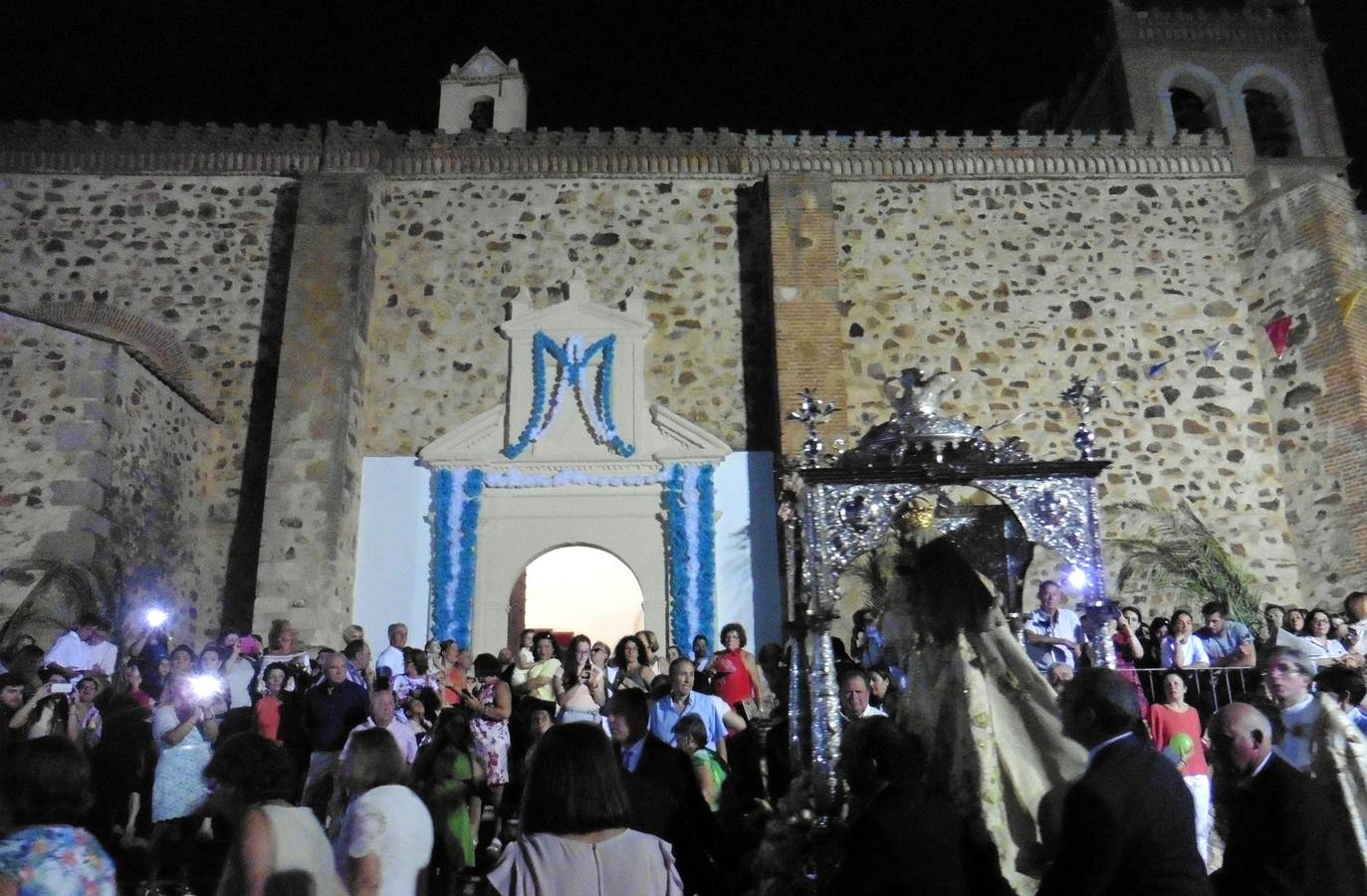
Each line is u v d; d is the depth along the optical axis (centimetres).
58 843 324
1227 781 404
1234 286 1448
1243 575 1303
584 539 1325
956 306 1429
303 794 771
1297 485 1351
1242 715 401
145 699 928
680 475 1337
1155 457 1373
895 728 385
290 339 1330
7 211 1425
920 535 663
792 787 523
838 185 1478
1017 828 456
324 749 779
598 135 1476
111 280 1409
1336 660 820
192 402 1315
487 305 1420
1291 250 1405
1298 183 1419
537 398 1362
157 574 1234
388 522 1330
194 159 1450
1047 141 1494
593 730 341
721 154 1475
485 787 827
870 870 347
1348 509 1295
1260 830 384
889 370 1402
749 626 1296
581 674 873
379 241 1439
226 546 1332
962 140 1488
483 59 1675
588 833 327
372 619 1294
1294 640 929
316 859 351
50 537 1105
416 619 1292
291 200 1452
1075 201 1478
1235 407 1395
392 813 391
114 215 1434
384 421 1371
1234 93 1623
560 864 319
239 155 1454
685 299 1428
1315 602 1309
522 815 336
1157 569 1309
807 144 1483
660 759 497
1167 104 1614
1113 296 1437
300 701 871
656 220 1459
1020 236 1460
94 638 1034
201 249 1426
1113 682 367
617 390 1377
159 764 771
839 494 693
